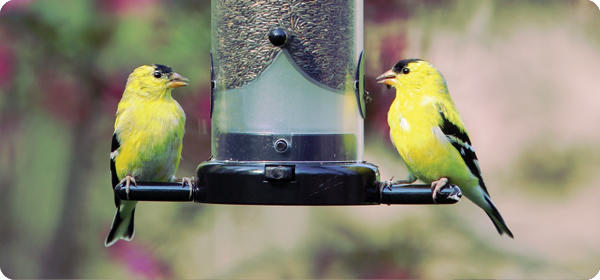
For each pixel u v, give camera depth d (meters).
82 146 12.50
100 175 12.77
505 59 13.04
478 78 13.13
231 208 12.90
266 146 9.19
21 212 13.20
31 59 11.61
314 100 9.27
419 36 11.24
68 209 12.81
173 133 10.21
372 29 11.07
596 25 13.49
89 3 11.32
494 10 12.50
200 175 9.08
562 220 13.81
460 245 12.68
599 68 13.66
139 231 12.63
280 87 9.26
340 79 9.40
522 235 13.64
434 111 9.91
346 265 12.81
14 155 13.01
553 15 13.35
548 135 13.83
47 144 12.88
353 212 12.95
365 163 9.20
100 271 12.81
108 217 12.92
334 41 9.40
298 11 9.33
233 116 9.33
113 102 11.60
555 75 13.62
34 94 11.77
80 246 12.85
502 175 13.88
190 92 11.42
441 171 10.03
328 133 9.28
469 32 11.96
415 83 10.00
